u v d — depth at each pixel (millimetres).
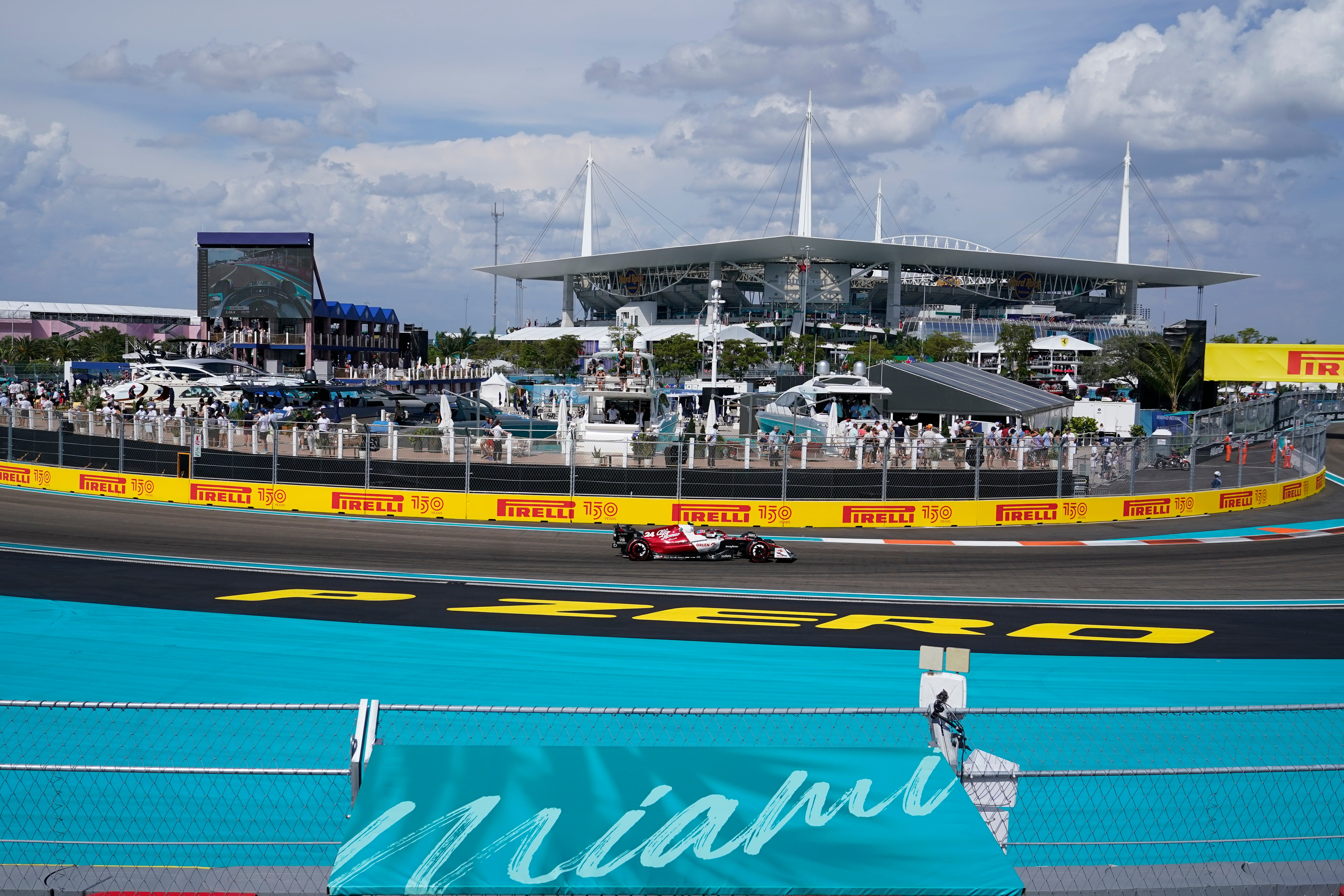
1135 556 25328
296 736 10906
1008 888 6109
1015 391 52688
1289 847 8703
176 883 7188
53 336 117875
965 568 23016
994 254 182750
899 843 6566
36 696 12281
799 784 7234
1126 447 32812
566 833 6590
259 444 30938
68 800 9156
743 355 103938
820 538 27391
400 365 98062
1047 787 9953
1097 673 14273
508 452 30312
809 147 167625
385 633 15695
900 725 11664
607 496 28859
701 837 6574
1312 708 7359
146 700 12281
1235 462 43062
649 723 11633
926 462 30641
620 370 37875
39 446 33656
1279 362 56062
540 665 14117
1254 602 19828
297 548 23391
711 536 23312
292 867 7488
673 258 175875
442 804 6867
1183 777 10266
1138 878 7508
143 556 21781
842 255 171875
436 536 25906
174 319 171500
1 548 21953
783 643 15586
